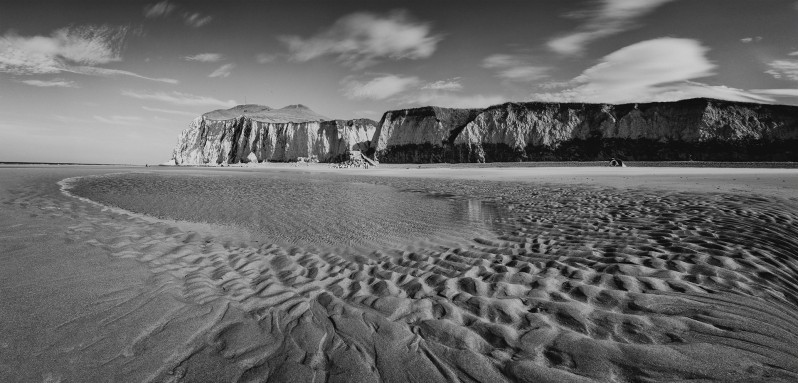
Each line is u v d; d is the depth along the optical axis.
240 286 4.35
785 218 7.00
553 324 3.20
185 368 2.63
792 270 4.29
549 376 2.48
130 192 15.44
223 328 3.24
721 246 5.20
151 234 7.12
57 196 13.28
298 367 2.66
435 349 2.88
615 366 2.54
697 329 2.97
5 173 29.02
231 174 36.69
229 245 6.46
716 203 9.24
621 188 14.92
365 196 14.61
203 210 10.52
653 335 2.91
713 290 3.74
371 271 4.96
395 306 3.71
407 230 7.65
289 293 4.14
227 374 2.57
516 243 6.21
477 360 2.71
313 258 5.64
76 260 5.17
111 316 3.41
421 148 101.31
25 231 6.95
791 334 2.86
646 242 5.68
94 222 8.15
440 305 3.71
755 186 14.42
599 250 5.40
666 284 3.95
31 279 4.34
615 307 3.47
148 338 3.02
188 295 4.00
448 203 12.03
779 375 2.35
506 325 3.22
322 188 18.77
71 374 2.50
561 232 6.85
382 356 2.81
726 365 2.47
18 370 2.52
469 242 6.47
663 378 2.38
